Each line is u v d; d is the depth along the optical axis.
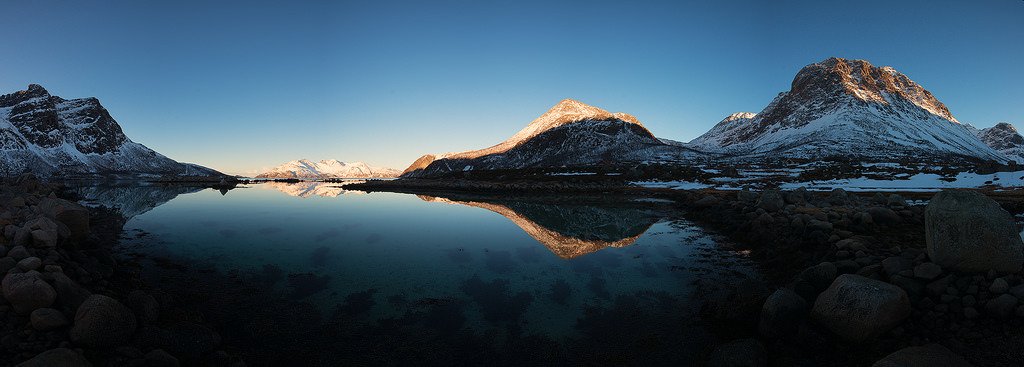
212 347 9.63
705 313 12.05
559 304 13.12
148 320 9.84
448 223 31.23
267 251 20.62
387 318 12.00
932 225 11.09
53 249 13.01
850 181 57.28
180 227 28.16
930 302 9.84
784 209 25.17
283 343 10.38
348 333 10.98
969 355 8.27
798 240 18.47
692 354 9.75
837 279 10.05
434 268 17.58
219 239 23.77
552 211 39.59
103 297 8.77
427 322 11.73
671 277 15.81
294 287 14.76
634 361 9.50
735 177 71.75
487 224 30.62
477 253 20.48
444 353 9.96
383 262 18.59
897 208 24.09
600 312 12.38
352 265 18.03
